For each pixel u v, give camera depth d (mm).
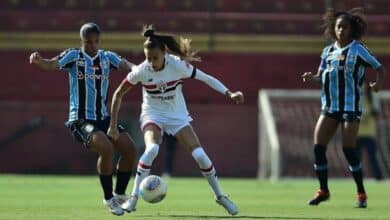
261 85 100500
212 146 97375
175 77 33875
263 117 92625
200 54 100500
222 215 35469
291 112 95938
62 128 97062
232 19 102375
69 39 100125
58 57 35312
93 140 34094
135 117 95875
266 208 40875
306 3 104250
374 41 101688
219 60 100562
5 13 100875
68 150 96312
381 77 40531
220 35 101312
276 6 104250
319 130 41562
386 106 95188
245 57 100812
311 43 101750
